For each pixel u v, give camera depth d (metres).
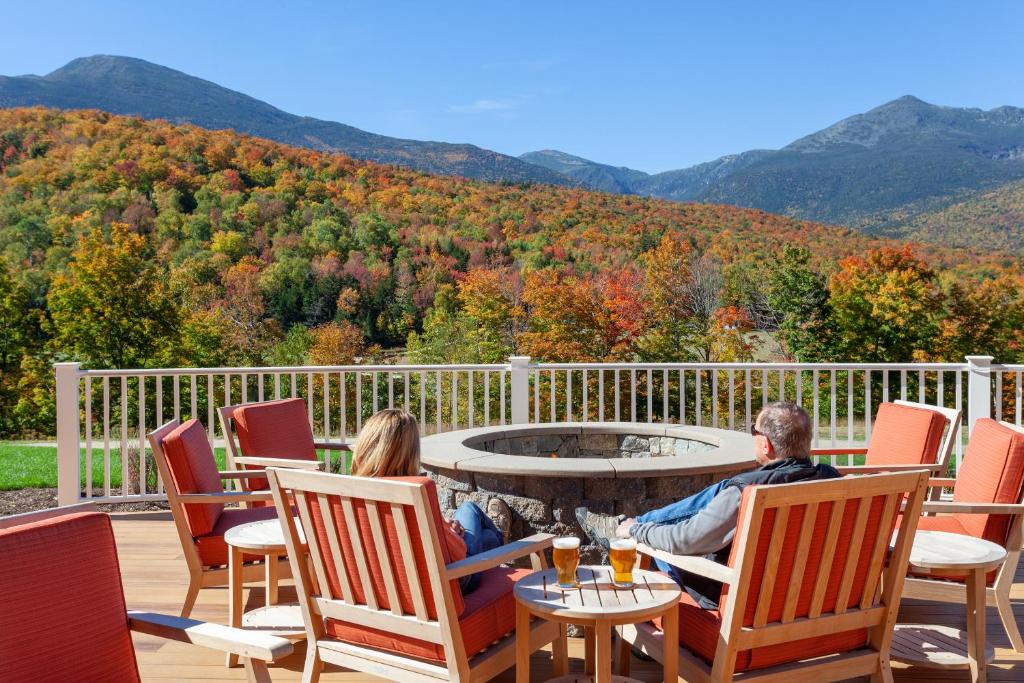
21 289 39.91
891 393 33.06
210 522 3.53
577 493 3.47
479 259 46.06
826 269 37.88
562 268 41.69
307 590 2.56
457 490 3.72
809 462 2.58
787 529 2.24
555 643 2.91
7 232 50.84
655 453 4.66
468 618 2.43
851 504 2.30
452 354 39.81
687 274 36.97
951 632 3.30
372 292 46.34
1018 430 3.21
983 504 3.07
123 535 5.24
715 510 2.45
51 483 7.69
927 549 3.00
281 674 3.13
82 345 38.72
